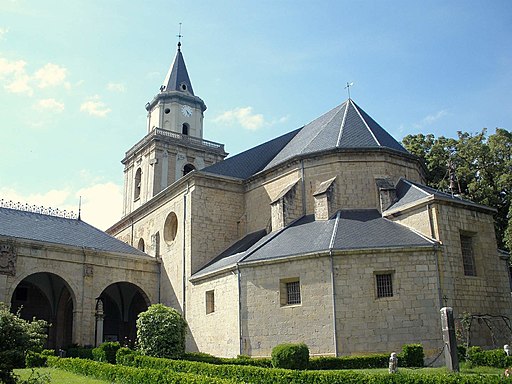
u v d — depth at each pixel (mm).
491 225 29859
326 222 30953
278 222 33250
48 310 41188
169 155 53156
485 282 28234
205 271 34125
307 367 22984
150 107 58031
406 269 26406
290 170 35594
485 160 50062
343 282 26469
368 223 29891
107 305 43938
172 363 22594
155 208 43406
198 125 57125
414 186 31344
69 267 34406
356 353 25438
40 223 36531
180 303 36250
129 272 37938
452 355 20031
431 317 25672
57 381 20359
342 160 33625
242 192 39906
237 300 29328
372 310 25969
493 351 22312
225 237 38156
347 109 38594
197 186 38000
